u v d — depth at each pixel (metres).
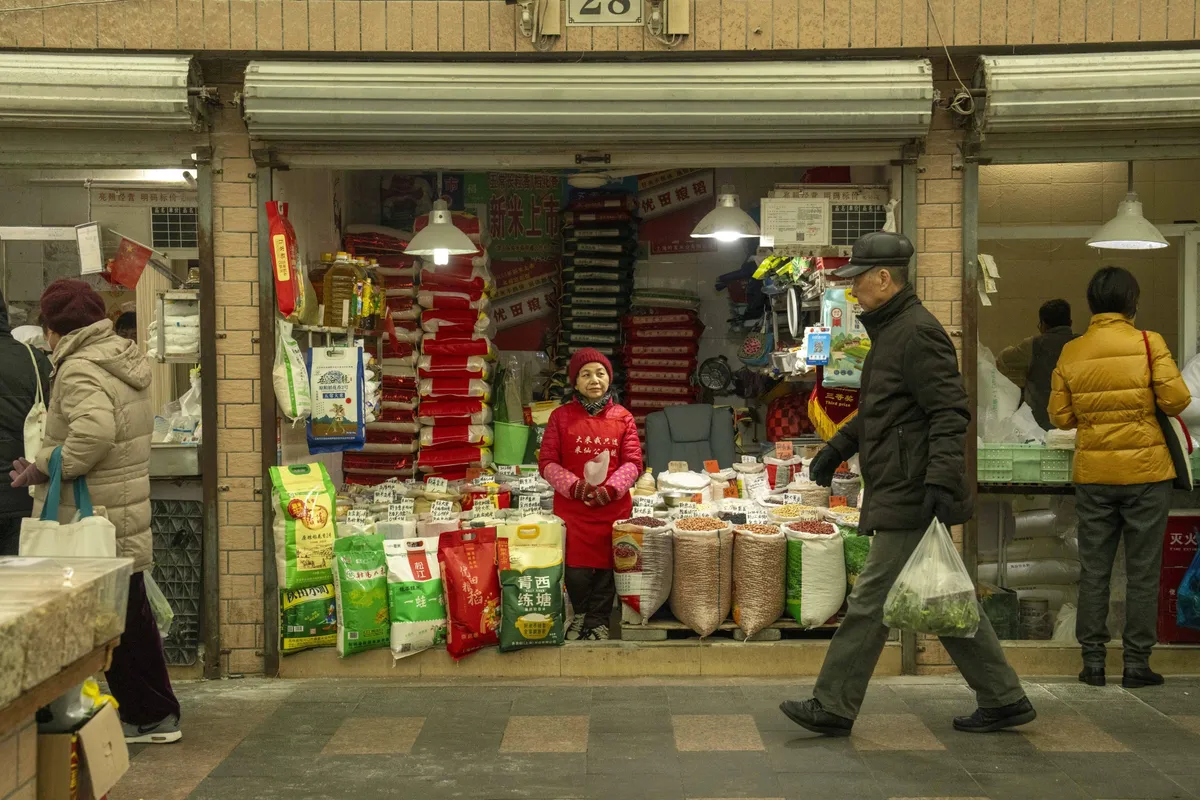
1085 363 5.18
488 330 7.98
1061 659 5.49
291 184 6.08
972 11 5.27
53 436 4.28
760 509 5.96
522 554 5.49
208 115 5.32
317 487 5.46
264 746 4.43
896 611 4.23
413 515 5.91
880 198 5.75
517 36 5.31
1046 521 6.05
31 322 7.21
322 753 4.34
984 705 4.52
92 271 5.91
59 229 6.11
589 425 5.79
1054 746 4.36
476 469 7.18
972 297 5.40
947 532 4.27
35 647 2.40
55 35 5.24
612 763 4.20
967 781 3.98
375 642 5.41
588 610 5.74
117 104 5.13
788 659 5.45
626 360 8.74
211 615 5.43
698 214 9.06
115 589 2.86
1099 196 7.18
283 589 5.38
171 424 5.71
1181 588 5.36
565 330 8.85
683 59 5.36
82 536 4.00
